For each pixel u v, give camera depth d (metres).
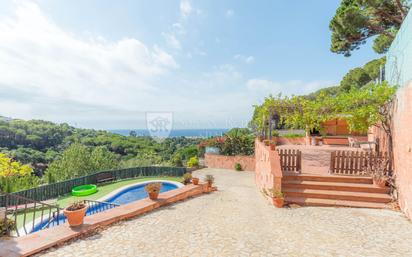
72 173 19.88
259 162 11.42
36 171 33.00
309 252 3.66
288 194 6.98
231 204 7.03
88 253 3.61
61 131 51.41
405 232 4.49
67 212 4.32
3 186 13.95
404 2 11.13
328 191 6.87
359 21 11.58
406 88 5.57
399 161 6.04
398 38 7.32
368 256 3.54
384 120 7.09
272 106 9.46
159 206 6.54
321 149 12.00
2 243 3.71
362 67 23.81
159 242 4.05
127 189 15.10
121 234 4.41
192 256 3.53
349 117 7.89
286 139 17.86
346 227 4.78
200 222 5.17
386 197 6.31
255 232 4.54
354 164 7.69
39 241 3.79
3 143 40.81
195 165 19.81
